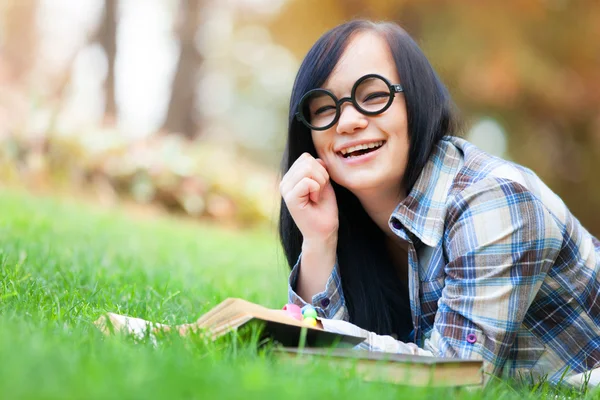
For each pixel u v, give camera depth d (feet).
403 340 9.34
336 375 5.65
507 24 50.24
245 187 38.19
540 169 54.19
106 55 53.57
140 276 12.54
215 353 5.87
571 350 8.35
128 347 5.99
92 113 56.54
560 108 52.06
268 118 100.99
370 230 9.39
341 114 8.47
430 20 50.67
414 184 8.48
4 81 57.67
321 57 8.52
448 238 8.00
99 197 34.58
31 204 24.91
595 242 9.24
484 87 49.98
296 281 9.21
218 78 86.89
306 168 8.82
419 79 8.53
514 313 7.51
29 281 9.89
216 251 22.24
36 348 5.16
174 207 36.19
